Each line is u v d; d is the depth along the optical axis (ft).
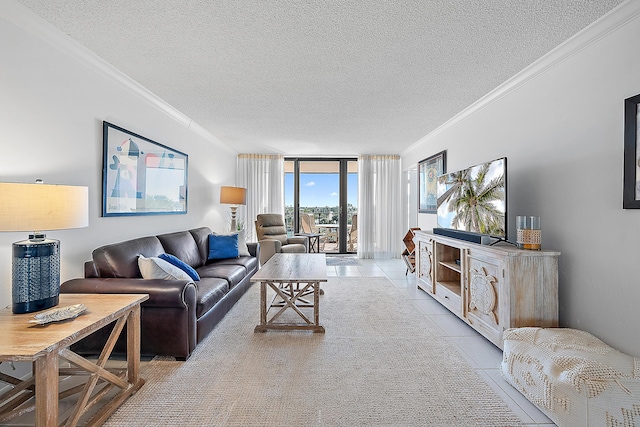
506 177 8.32
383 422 5.25
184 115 13.16
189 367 7.02
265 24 6.59
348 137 17.20
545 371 5.48
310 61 8.27
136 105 10.37
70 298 6.21
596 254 6.88
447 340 8.49
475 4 5.92
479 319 8.66
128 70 8.85
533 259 7.41
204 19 6.41
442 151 15.16
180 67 8.66
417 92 10.48
